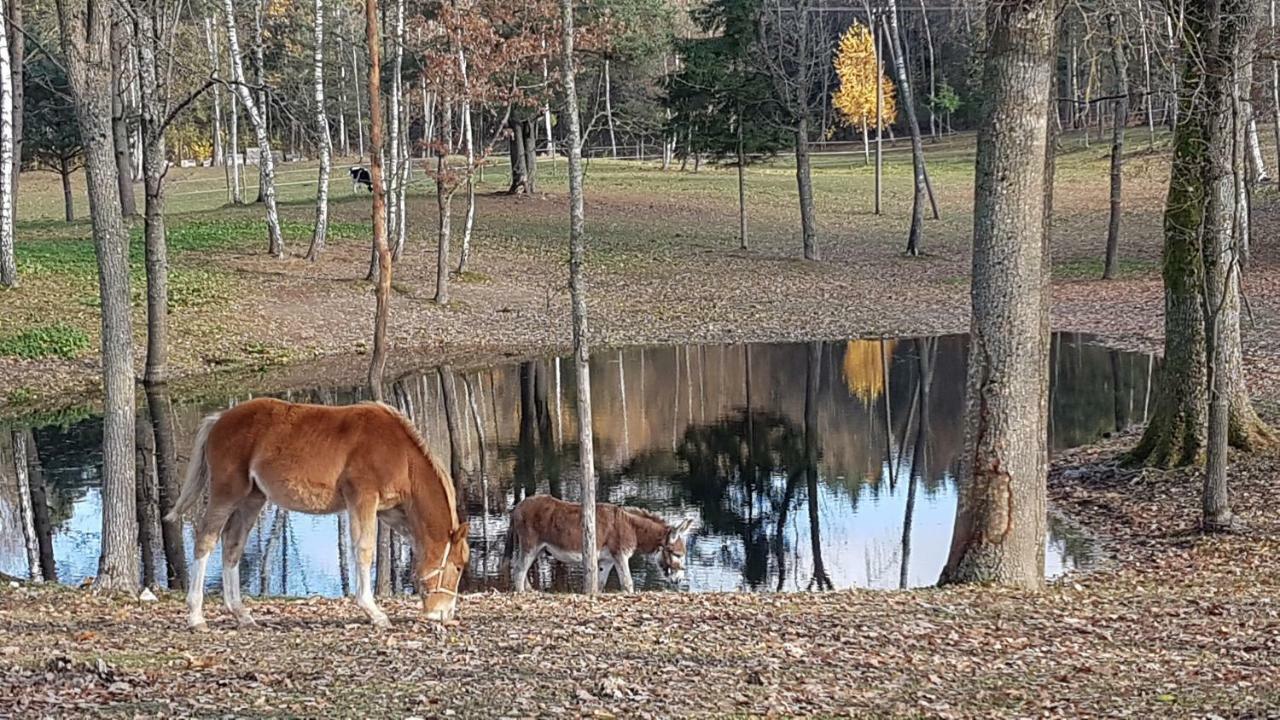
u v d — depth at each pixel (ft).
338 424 28.81
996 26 34.88
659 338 106.32
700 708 22.89
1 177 100.27
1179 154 52.60
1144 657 28.12
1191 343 53.36
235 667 24.94
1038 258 36.01
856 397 81.56
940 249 150.51
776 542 50.83
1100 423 69.00
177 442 66.39
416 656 26.55
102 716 20.52
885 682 25.49
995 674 26.48
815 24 206.49
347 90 194.80
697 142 148.97
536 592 41.32
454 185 108.99
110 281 35.94
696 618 32.40
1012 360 36.24
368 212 160.04
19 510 54.44
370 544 29.12
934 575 46.06
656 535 45.68
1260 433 53.26
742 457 65.72
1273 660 27.68
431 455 30.32
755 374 90.58
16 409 76.28
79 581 43.70
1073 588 37.83
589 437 42.75
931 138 289.33
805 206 143.33
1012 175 35.29
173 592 38.06
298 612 32.83
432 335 105.19
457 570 30.94
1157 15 39.78
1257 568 39.34
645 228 162.09
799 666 26.71
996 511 37.04
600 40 91.76
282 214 157.58
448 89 92.48
